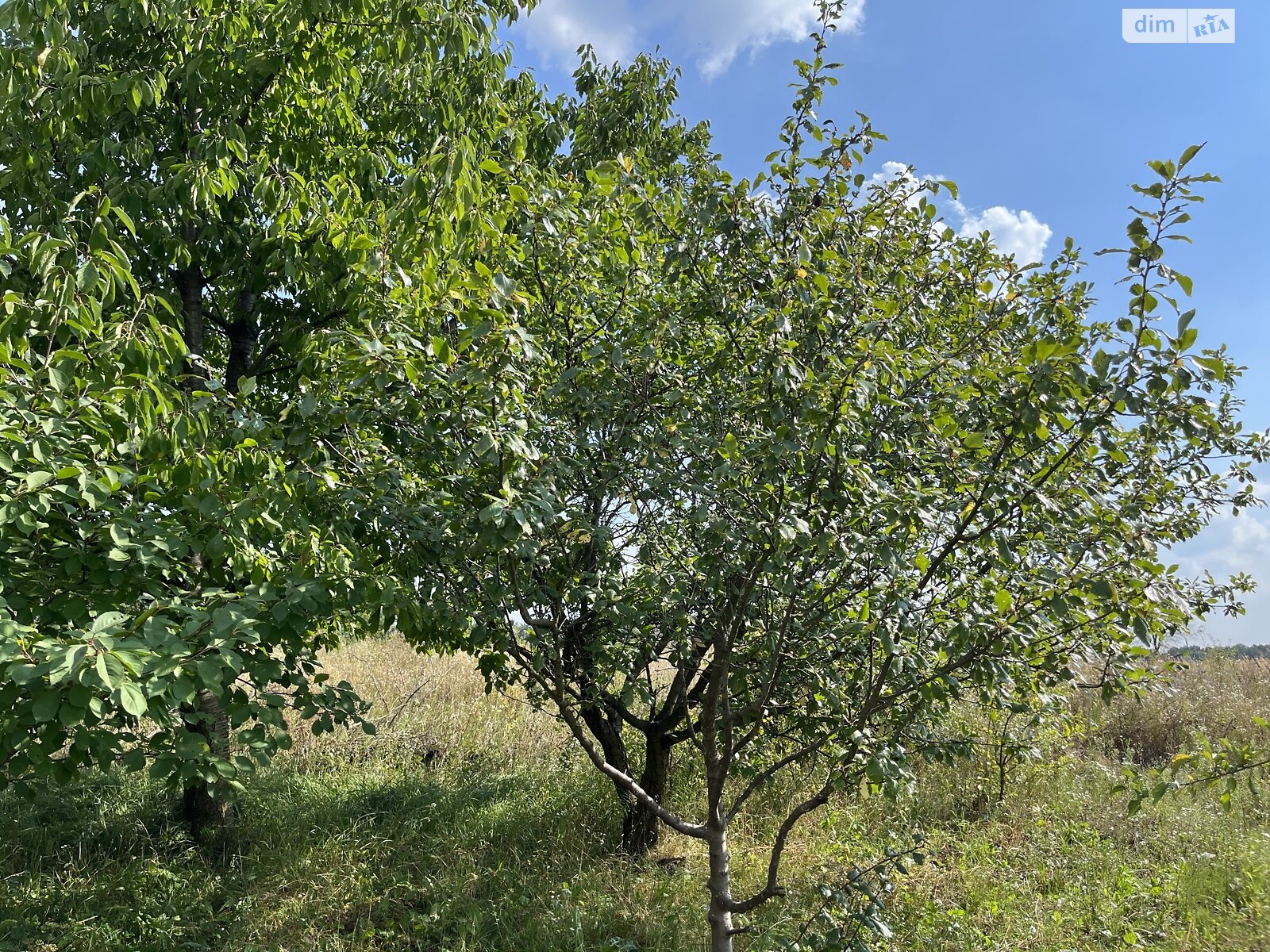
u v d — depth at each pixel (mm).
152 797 6309
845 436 2820
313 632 4395
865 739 3121
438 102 5785
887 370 2916
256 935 4488
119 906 4629
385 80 5508
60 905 4676
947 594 3227
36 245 3137
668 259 3154
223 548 3221
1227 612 4863
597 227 3672
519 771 7504
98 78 4297
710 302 3416
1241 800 6316
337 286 4695
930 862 5363
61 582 3215
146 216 4977
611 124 7156
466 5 5465
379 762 7531
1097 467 3162
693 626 3742
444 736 8273
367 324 3303
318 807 6238
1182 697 8984
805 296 2992
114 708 2754
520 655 3568
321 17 4883
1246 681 10578
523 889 5074
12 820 5707
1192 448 4020
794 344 2910
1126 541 2939
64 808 6043
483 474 3252
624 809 5809
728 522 2947
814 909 4633
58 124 4422
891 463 3291
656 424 3590
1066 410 2855
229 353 6457
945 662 3174
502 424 3146
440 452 3316
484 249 3852
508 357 2939
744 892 4957
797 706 3893
